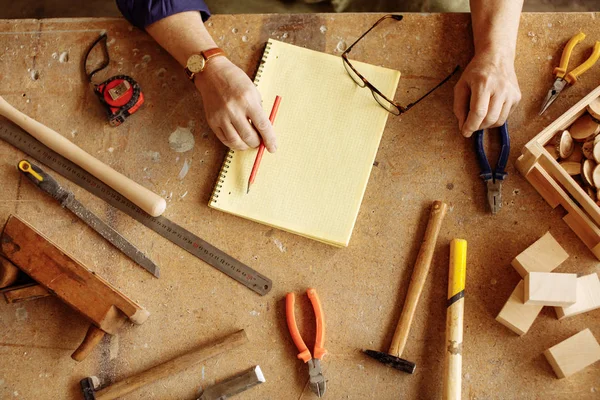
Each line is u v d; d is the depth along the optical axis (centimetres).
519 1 112
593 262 107
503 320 104
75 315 109
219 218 112
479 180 111
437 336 106
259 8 165
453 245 105
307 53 116
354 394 104
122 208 113
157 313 109
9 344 109
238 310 108
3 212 114
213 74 108
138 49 119
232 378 105
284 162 111
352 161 110
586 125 108
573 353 101
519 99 108
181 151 115
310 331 108
